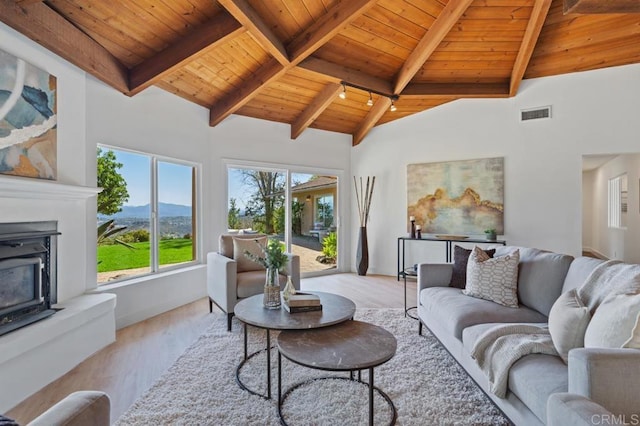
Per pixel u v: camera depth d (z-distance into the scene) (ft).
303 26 10.56
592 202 28.71
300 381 7.06
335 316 6.97
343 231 19.77
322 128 18.86
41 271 8.02
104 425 3.32
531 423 4.49
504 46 12.91
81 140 9.52
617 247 21.75
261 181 16.85
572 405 3.29
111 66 10.02
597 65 14.03
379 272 19.06
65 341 7.52
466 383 6.88
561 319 5.02
